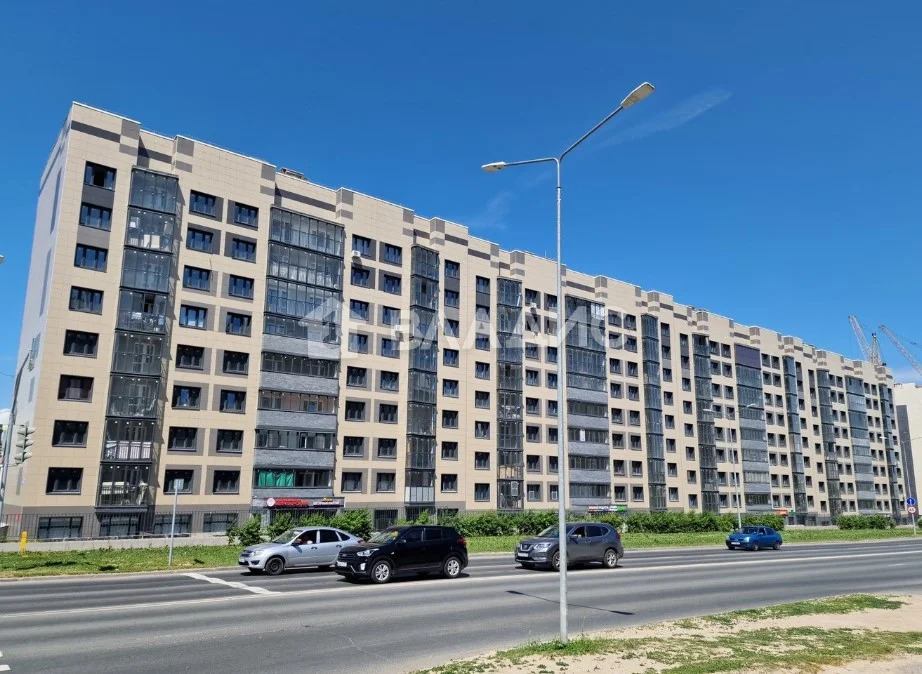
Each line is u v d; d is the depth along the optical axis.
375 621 13.82
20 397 41.91
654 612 15.37
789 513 86.50
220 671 9.78
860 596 17.27
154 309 41.56
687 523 62.69
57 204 40.62
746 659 9.96
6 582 20.80
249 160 47.66
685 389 77.69
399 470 51.91
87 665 10.07
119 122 42.16
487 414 59.00
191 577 22.16
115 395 39.41
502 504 57.84
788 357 93.19
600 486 66.00
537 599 17.25
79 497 37.56
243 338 45.31
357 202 53.38
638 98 11.37
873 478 103.31
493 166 13.98
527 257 65.69
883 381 112.62
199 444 42.41
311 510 46.72
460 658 10.59
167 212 42.66
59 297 38.59
